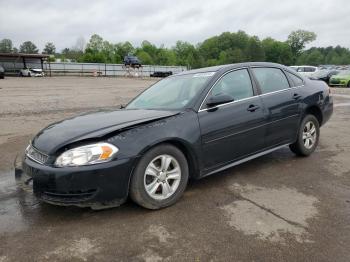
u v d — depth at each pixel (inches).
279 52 4645.7
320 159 213.8
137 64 2509.8
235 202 149.7
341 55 5502.0
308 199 152.0
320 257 108.3
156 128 141.0
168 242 117.6
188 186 169.3
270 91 194.1
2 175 191.2
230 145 166.9
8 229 128.3
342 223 129.6
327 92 233.5
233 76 180.7
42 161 132.0
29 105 524.7
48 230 127.1
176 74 207.3
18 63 2236.7
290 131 201.9
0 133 308.8
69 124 152.0
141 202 137.9
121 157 130.1
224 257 108.7
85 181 125.5
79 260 108.1
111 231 125.4
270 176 182.5
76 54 4185.5
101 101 589.0
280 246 114.3
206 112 159.2
